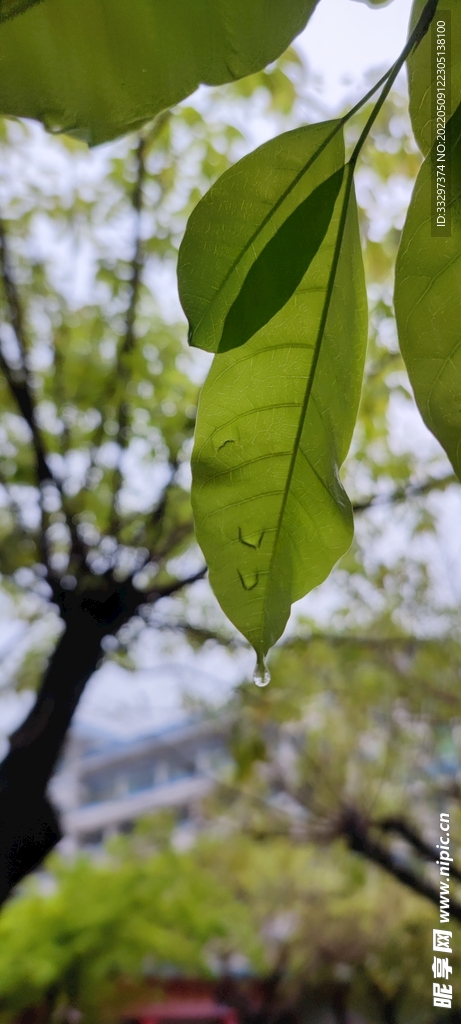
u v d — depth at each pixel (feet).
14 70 0.91
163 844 7.23
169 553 4.98
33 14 0.90
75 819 13.71
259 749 5.14
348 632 6.18
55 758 3.95
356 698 6.15
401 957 6.81
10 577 4.57
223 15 0.89
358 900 7.77
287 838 7.14
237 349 0.92
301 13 0.90
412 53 0.87
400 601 6.01
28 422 4.30
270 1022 7.27
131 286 4.80
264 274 0.89
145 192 4.59
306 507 0.95
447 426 0.88
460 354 0.87
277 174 0.88
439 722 6.34
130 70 0.91
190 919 6.24
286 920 8.27
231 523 0.95
